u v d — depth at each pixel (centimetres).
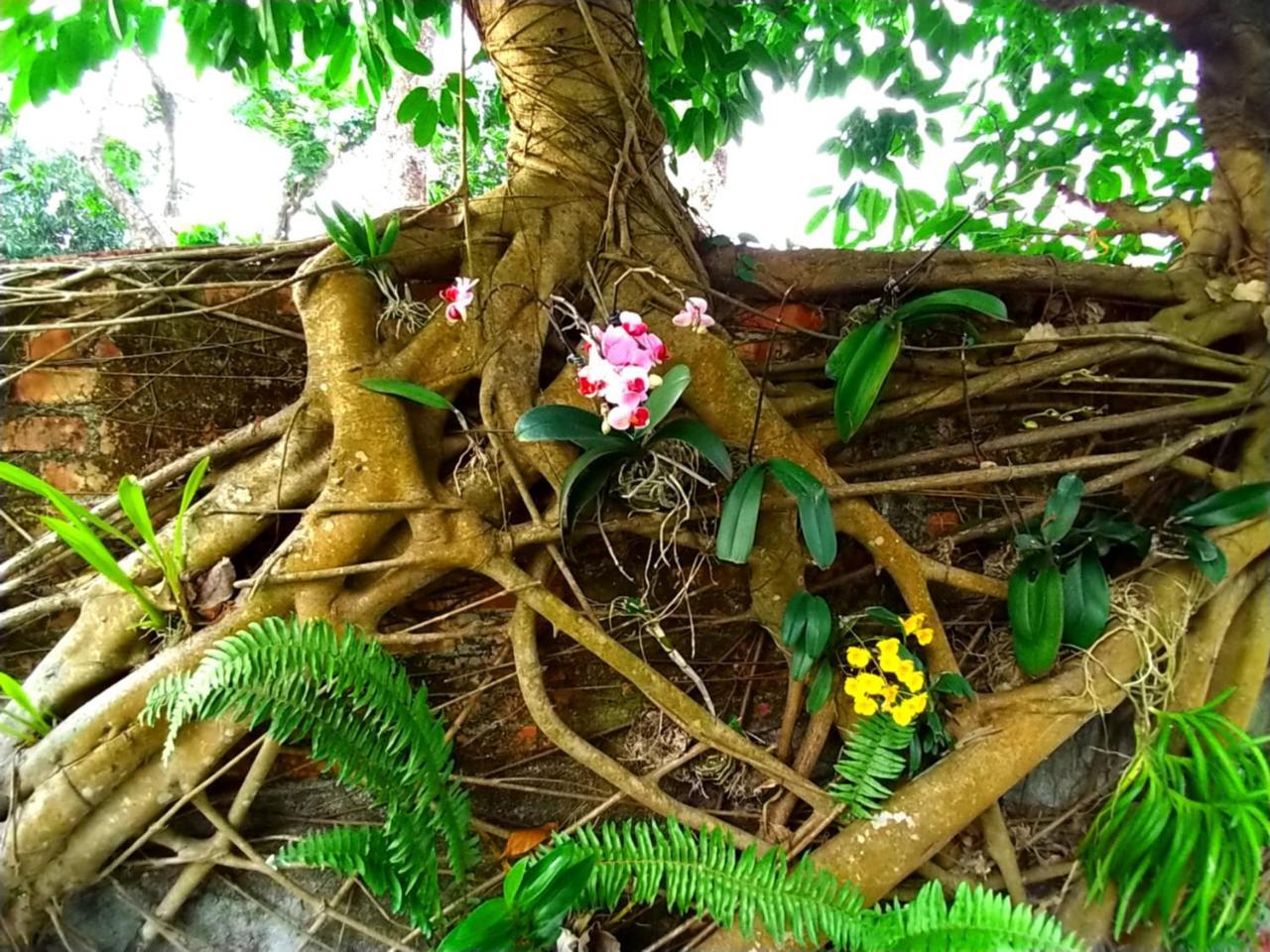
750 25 217
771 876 132
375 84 194
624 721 159
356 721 129
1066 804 170
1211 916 154
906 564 155
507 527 146
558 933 121
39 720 133
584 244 157
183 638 138
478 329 148
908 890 151
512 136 167
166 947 143
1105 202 193
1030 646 150
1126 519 172
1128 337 170
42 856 132
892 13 212
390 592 141
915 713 143
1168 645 154
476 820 150
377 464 140
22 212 388
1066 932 151
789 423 160
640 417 129
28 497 146
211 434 153
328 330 144
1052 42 209
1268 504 156
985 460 172
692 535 155
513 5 164
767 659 165
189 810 145
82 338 147
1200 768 144
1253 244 176
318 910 147
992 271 172
